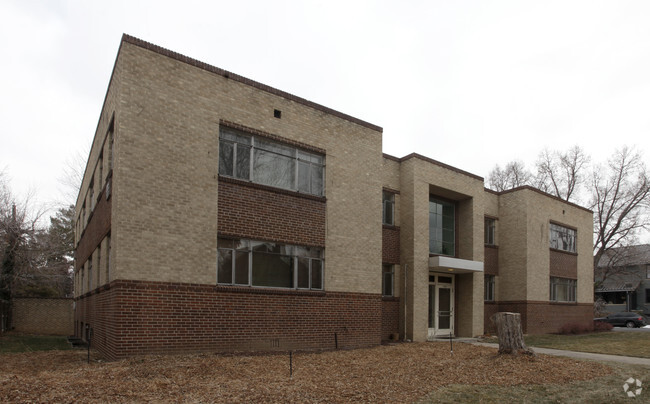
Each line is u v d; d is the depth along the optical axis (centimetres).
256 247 1396
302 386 838
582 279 3027
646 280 5575
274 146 1483
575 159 5656
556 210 2827
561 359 1228
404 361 1185
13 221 2708
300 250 1509
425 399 794
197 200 1267
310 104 1583
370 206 1733
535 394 848
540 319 2559
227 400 728
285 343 1414
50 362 1141
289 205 1481
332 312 1560
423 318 1970
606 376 1030
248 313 1338
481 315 2270
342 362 1157
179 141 1253
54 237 3180
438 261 1986
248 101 1414
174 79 1264
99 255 1559
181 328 1199
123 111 1170
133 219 1153
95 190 1728
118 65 1248
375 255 1725
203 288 1251
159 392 762
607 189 4409
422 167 2059
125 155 1159
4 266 2655
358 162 1712
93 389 759
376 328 1695
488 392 852
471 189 2298
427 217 2052
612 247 4403
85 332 1902
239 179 1374
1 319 2589
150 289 1159
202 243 1262
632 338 2139
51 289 3825
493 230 2627
